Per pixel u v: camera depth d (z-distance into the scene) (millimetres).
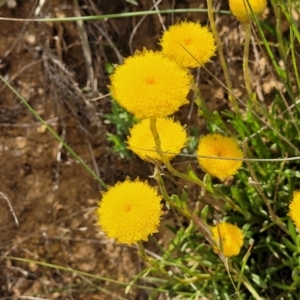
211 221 290
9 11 307
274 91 288
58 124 311
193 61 190
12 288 312
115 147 303
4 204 311
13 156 311
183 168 303
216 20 301
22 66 309
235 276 252
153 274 302
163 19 307
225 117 304
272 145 275
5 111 310
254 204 263
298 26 275
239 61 300
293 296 264
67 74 309
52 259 312
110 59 313
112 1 312
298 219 173
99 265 310
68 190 313
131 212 166
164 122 189
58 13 308
